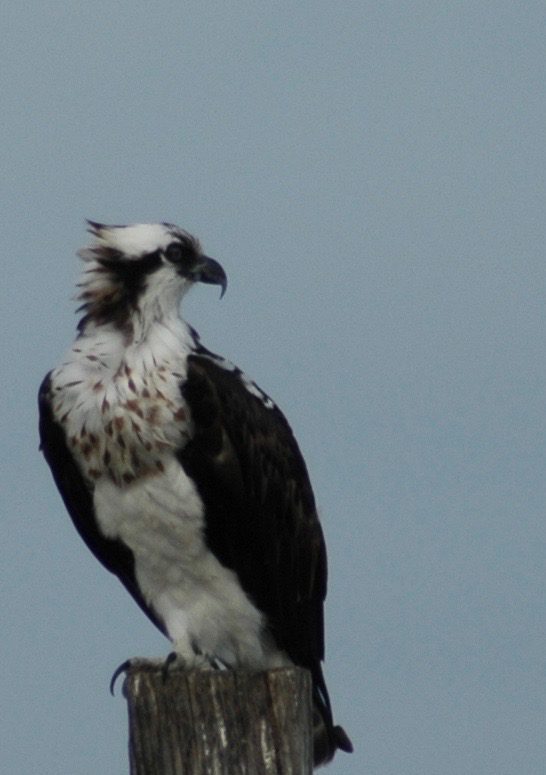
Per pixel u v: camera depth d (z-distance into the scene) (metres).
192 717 9.41
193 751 9.38
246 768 9.35
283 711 9.38
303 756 9.43
